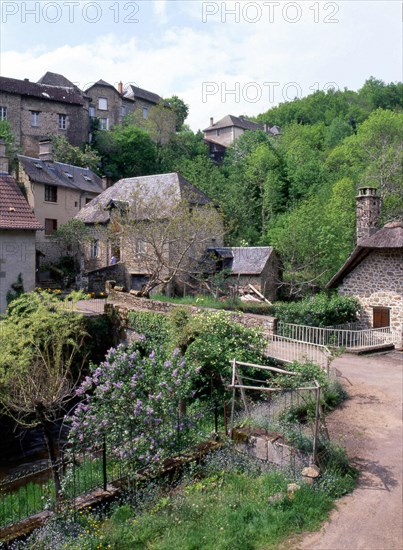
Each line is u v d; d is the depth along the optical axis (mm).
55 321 13016
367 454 9016
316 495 7379
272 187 44062
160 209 24406
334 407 11414
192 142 64375
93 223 32375
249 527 6645
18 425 14477
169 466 8258
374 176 36875
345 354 17344
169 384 8828
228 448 8812
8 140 41938
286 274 31109
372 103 69438
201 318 13648
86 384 8609
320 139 58438
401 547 6242
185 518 6918
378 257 20312
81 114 52969
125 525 6789
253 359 12719
